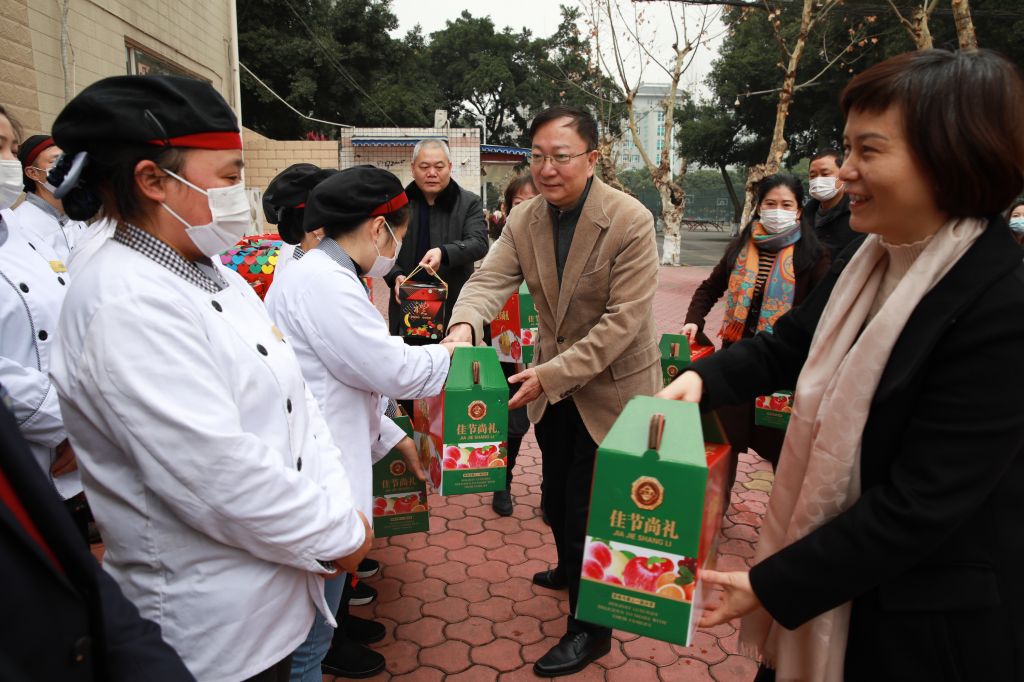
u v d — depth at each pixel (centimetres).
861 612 121
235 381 130
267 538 126
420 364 205
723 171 3212
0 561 79
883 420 115
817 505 120
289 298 198
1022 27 1834
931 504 105
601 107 1873
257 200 1120
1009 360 103
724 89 2714
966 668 111
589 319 244
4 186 228
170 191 126
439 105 3997
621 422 126
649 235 231
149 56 838
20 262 234
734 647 273
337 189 199
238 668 130
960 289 107
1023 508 111
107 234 130
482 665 259
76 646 87
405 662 260
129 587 129
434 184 393
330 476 155
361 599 296
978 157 103
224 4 1068
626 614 123
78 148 121
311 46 2272
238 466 119
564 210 242
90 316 117
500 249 267
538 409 253
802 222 336
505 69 3791
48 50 620
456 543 356
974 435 104
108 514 128
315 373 198
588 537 124
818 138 2750
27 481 84
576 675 254
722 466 136
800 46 1358
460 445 206
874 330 113
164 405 114
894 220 114
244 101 2297
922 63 106
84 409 120
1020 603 111
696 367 148
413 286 327
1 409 85
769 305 336
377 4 2594
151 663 100
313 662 189
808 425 126
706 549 128
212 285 137
